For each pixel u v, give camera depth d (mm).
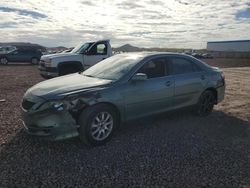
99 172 3906
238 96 9680
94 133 4746
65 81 5238
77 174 3832
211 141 5215
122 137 5270
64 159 4270
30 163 4105
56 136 4438
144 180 3725
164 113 5883
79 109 4578
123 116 5152
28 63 30344
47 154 4422
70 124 4512
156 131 5652
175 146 4910
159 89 5617
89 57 11797
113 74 5383
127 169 4016
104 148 4738
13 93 9453
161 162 4270
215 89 6879
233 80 14734
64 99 4445
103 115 4836
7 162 4113
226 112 7328
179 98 6074
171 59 6055
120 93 5000
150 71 5609
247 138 5438
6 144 4742
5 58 27141
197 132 5676
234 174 3953
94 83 4996
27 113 4570
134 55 5922
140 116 5441
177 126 6008
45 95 4543
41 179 3670
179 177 3826
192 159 4402
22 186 3486
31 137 5066
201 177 3842
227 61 50312
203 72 6641
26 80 13375
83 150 4621
